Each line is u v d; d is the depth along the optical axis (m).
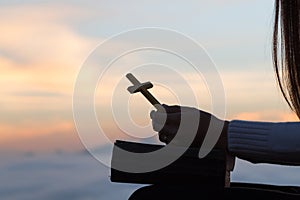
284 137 1.01
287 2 0.99
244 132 1.03
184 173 1.08
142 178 1.08
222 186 1.08
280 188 1.20
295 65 0.99
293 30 0.99
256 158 1.04
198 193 1.09
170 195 1.10
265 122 1.04
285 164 1.04
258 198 1.09
